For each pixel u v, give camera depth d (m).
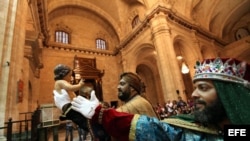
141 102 2.01
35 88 15.88
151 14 17.19
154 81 25.44
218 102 1.04
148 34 18.30
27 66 11.66
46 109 6.16
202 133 1.11
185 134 1.14
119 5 22.22
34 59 14.38
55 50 20.70
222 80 1.03
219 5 23.00
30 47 11.96
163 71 14.98
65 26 22.58
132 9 21.78
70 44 21.75
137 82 2.21
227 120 1.05
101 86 20.14
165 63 15.04
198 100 1.11
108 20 23.72
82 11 23.75
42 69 19.14
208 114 1.07
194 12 21.75
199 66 1.19
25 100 10.86
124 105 2.06
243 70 1.06
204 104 1.08
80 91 1.42
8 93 6.32
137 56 20.91
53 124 6.09
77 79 18.34
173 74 14.69
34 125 5.48
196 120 1.16
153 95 25.00
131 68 20.83
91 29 24.42
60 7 21.42
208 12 22.92
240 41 23.03
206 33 21.41
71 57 21.34
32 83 15.27
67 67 1.48
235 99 0.98
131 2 21.77
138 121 1.13
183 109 10.47
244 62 1.08
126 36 21.53
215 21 24.36
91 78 19.58
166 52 15.30
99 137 1.24
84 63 21.33
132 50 20.80
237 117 0.95
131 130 1.11
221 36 24.38
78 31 23.39
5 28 6.48
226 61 1.08
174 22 17.94
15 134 6.30
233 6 23.58
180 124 1.17
